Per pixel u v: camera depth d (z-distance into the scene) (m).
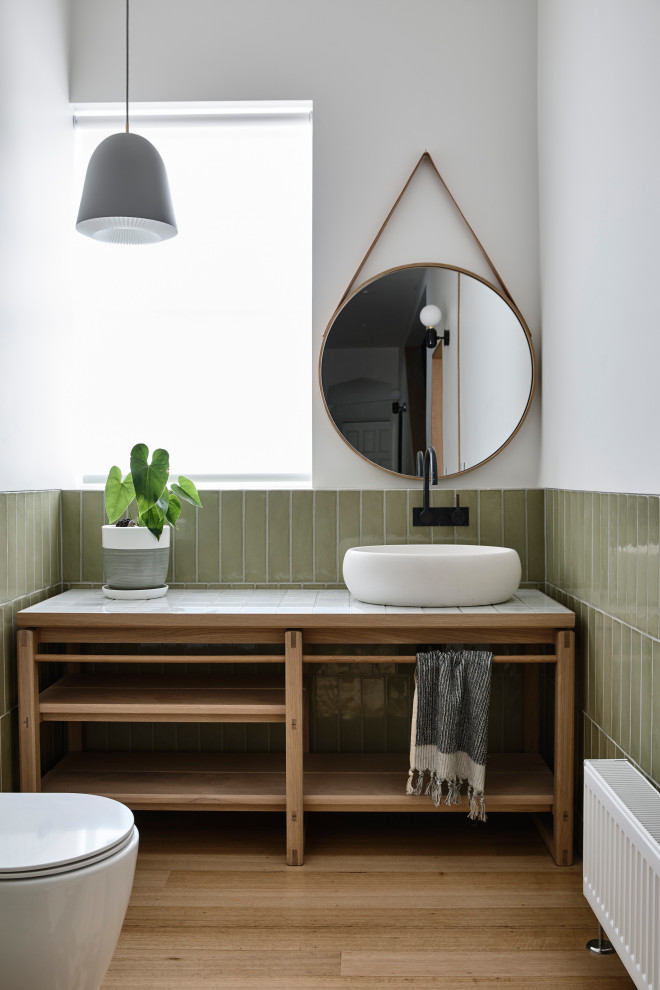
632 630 1.87
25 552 2.37
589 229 2.21
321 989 1.65
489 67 2.75
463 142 2.75
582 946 1.81
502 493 2.71
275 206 2.88
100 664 2.74
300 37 2.75
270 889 2.06
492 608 2.29
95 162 2.35
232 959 1.75
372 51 2.75
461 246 2.76
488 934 1.85
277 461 2.89
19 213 2.33
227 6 2.75
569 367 2.41
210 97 2.75
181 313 2.88
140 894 2.04
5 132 2.23
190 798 2.27
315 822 2.51
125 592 2.47
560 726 2.20
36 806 1.61
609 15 2.03
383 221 2.75
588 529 2.21
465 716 2.22
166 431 2.89
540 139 2.71
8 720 2.25
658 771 1.71
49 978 1.38
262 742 2.71
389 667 2.69
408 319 2.73
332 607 2.32
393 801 2.24
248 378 2.88
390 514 2.71
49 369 2.59
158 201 2.35
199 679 2.58
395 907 1.97
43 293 2.53
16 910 1.33
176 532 2.72
